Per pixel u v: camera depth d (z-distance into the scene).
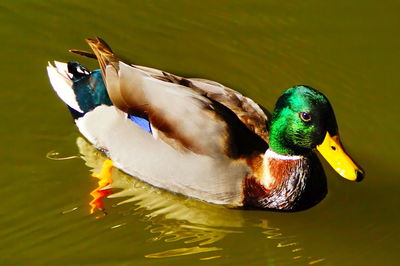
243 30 14.95
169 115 11.69
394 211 12.06
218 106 11.74
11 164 12.40
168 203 12.17
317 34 14.91
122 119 12.09
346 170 11.14
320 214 12.10
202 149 11.52
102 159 12.66
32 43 14.45
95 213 11.77
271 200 11.95
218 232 11.77
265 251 11.42
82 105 12.61
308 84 14.02
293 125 11.36
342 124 13.45
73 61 14.19
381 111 13.68
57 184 12.18
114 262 10.93
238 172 11.63
